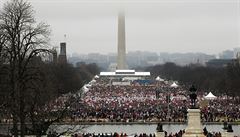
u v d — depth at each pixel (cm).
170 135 13688
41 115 11575
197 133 10881
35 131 10388
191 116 11000
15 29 12356
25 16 12731
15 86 11688
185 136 10875
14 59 12144
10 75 12038
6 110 13238
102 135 14462
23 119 10744
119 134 15812
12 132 11750
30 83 12850
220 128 19188
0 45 12450
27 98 11562
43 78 12800
